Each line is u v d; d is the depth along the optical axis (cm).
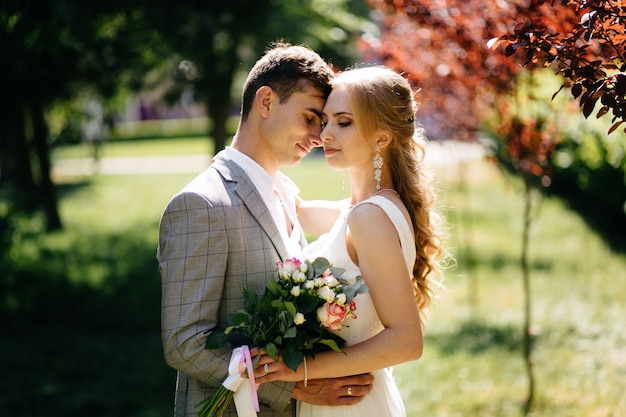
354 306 242
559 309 762
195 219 251
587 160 1055
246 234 257
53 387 576
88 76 849
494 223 1269
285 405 256
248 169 267
